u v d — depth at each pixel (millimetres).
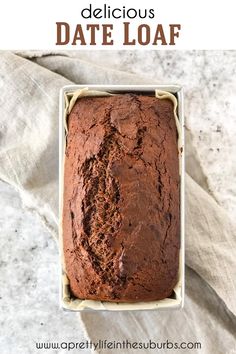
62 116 470
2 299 570
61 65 561
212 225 525
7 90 543
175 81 593
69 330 570
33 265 571
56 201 532
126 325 544
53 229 537
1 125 545
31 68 546
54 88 542
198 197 530
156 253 442
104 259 440
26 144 541
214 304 537
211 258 517
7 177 535
